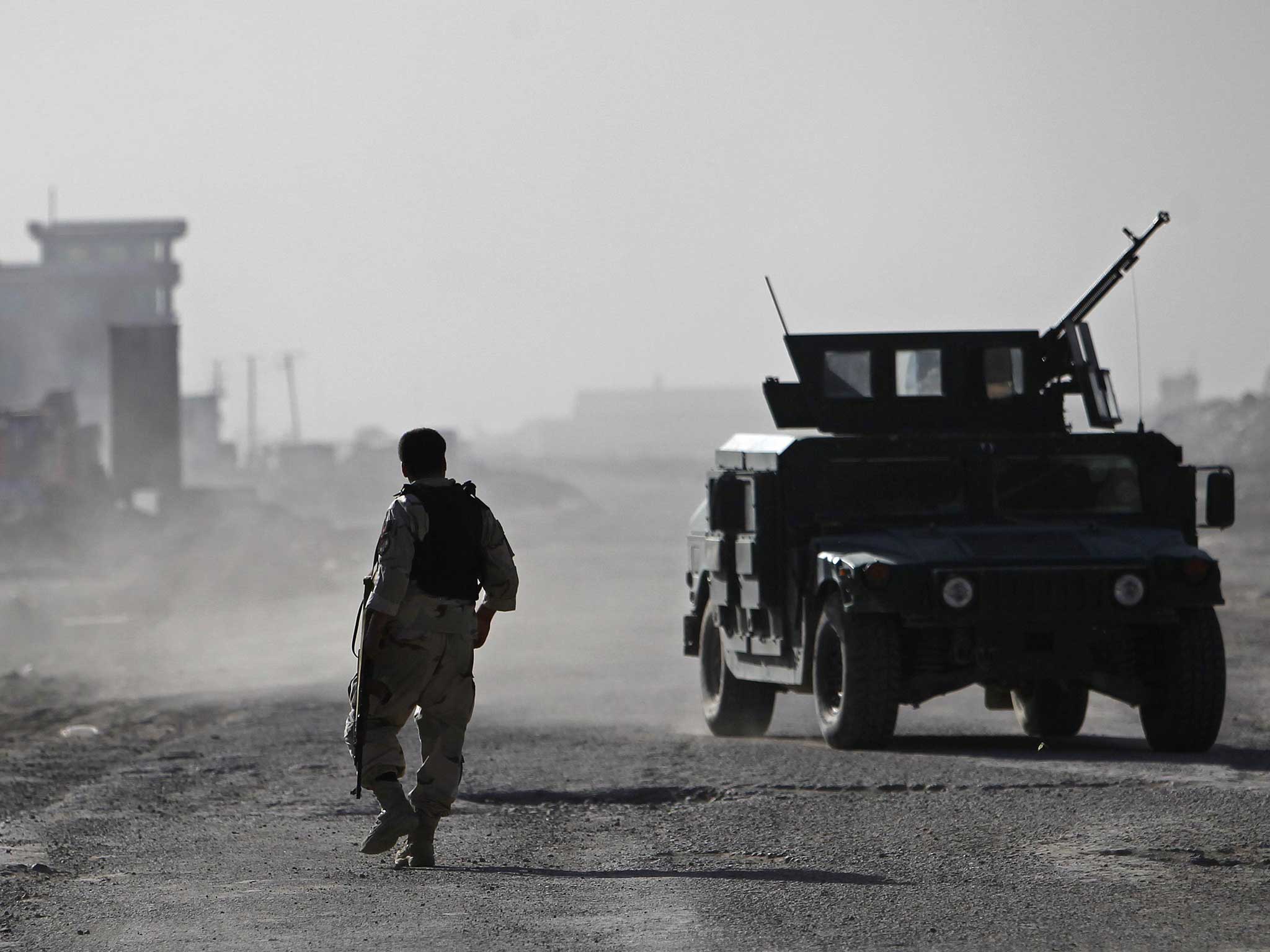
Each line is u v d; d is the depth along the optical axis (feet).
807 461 163.63
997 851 98.43
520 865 97.91
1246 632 317.83
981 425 177.99
